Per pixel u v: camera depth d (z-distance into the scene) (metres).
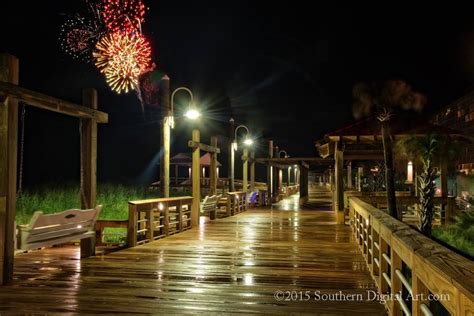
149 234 8.80
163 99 11.20
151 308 4.35
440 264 2.19
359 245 8.00
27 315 4.11
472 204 14.97
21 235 5.54
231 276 5.73
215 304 4.50
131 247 8.05
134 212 8.17
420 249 2.67
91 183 6.90
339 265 6.48
